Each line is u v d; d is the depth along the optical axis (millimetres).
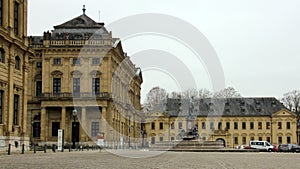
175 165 26078
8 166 23469
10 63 54750
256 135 138625
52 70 95812
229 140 131875
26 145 59781
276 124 138375
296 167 25703
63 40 95750
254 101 142750
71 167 23094
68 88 95562
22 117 59469
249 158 39344
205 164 27672
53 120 95938
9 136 54000
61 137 60531
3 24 53500
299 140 147375
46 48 95562
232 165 26922
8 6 54500
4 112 53375
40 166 23734
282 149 82375
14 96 57344
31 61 98250
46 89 95688
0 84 52344
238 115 139125
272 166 26516
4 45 53031
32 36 102375
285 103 156500
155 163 28141
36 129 97000
